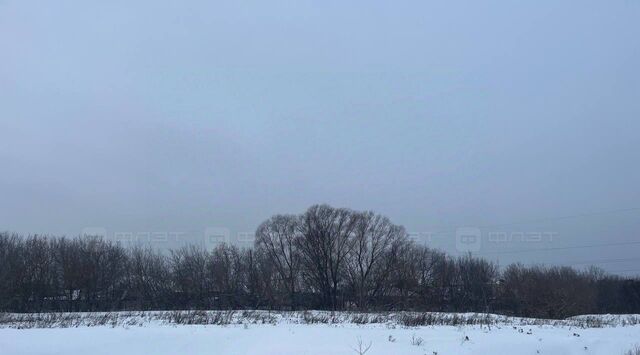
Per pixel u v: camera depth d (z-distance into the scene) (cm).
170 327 1909
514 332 1989
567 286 5275
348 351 1505
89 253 5206
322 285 6084
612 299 6378
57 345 1506
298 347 1540
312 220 6331
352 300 5806
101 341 1553
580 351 1745
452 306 4553
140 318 2486
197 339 1590
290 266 6262
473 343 1688
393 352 1522
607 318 3397
